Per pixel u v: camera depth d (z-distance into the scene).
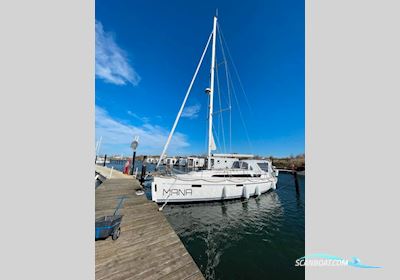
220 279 4.54
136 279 2.93
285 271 4.91
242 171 12.35
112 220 4.23
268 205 11.95
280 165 44.69
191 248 5.99
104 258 3.41
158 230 4.75
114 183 12.46
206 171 10.93
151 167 38.44
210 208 10.30
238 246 6.23
